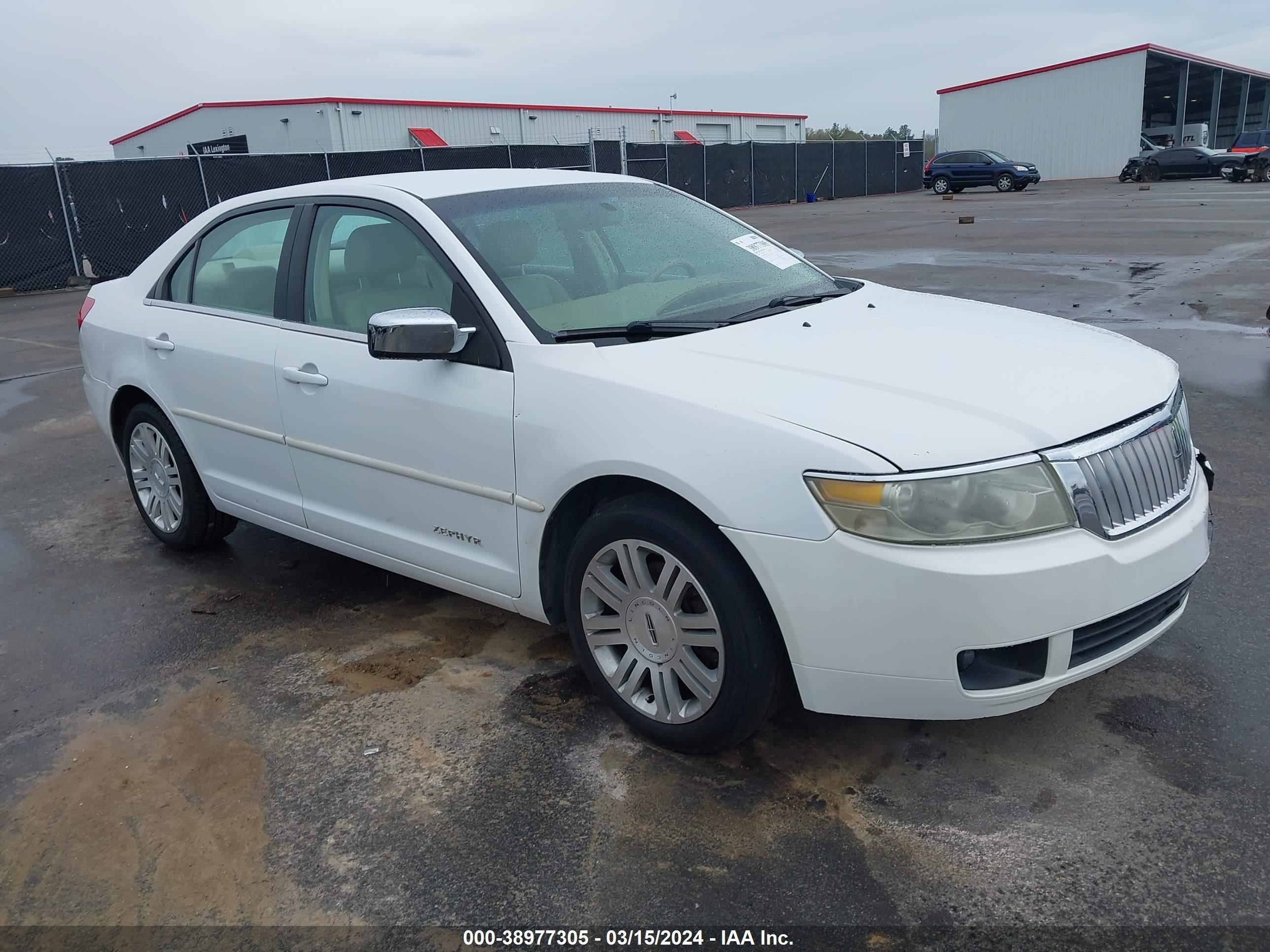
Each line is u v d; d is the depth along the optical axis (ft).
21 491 19.38
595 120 143.84
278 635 12.70
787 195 124.36
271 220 13.04
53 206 58.80
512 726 10.30
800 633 8.25
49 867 8.59
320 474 12.26
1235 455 17.17
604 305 10.78
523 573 10.37
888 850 8.17
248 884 8.25
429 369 10.64
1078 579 7.92
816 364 9.19
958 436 8.01
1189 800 8.55
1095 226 59.06
